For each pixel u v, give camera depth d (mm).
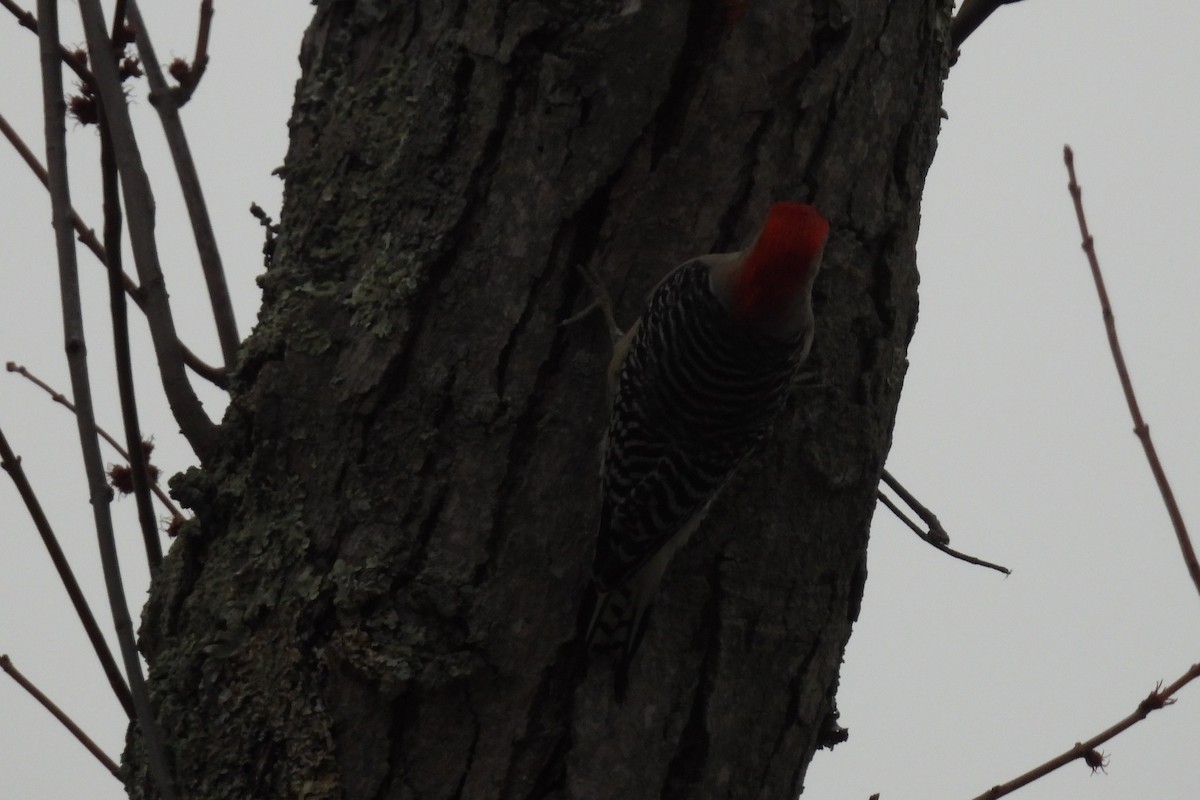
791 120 8141
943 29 8742
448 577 7480
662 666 7828
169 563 8023
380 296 7754
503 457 7660
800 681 8141
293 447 7754
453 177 7824
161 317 7980
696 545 8047
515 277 7773
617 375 7887
